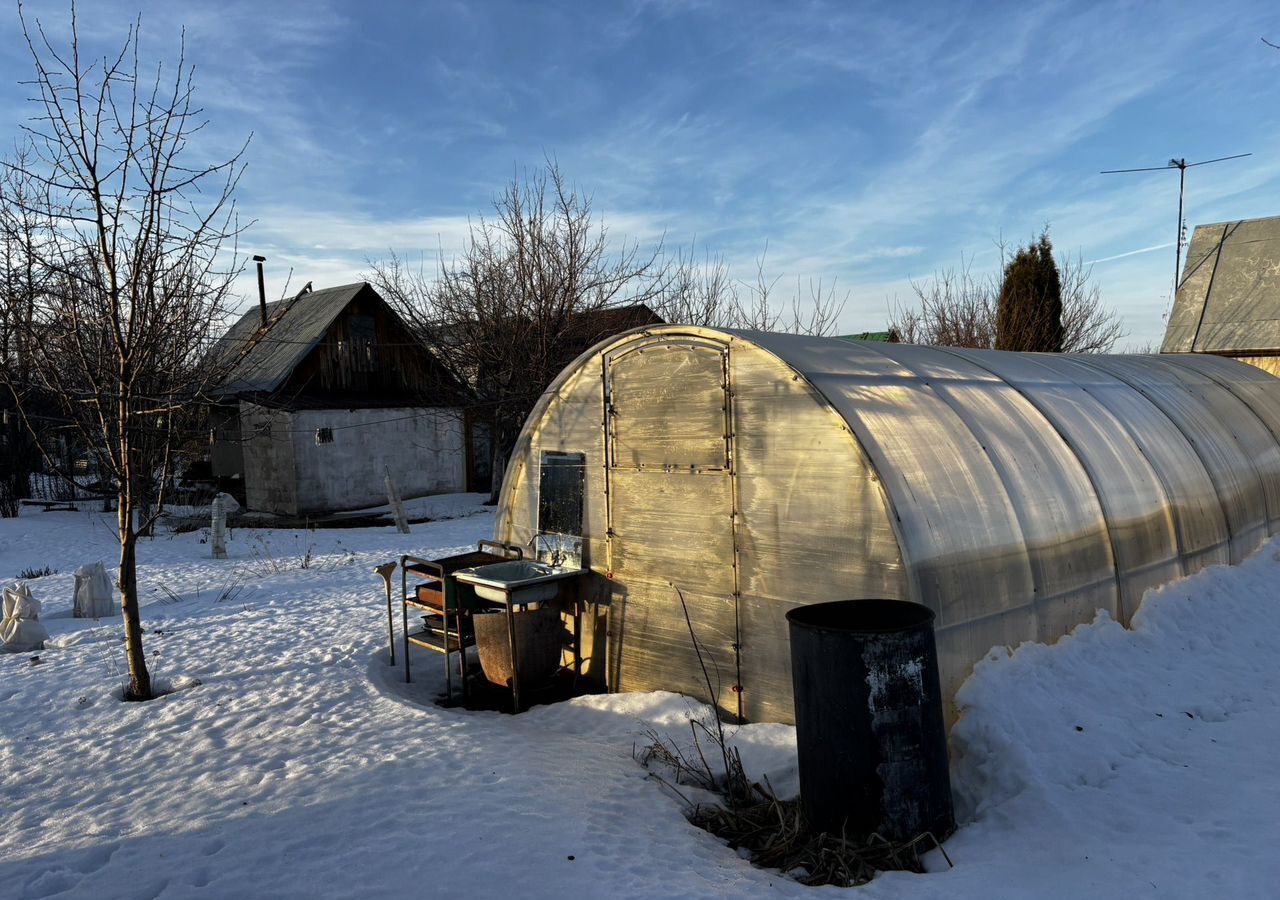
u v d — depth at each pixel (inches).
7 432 978.7
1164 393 380.8
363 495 947.3
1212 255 683.4
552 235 920.9
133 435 325.4
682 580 265.1
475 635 299.0
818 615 192.9
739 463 247.9
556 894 151.6
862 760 170.2
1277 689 233.6
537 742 237.8
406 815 184.2
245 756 229.1
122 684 306.5
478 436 1135.0
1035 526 246.2
